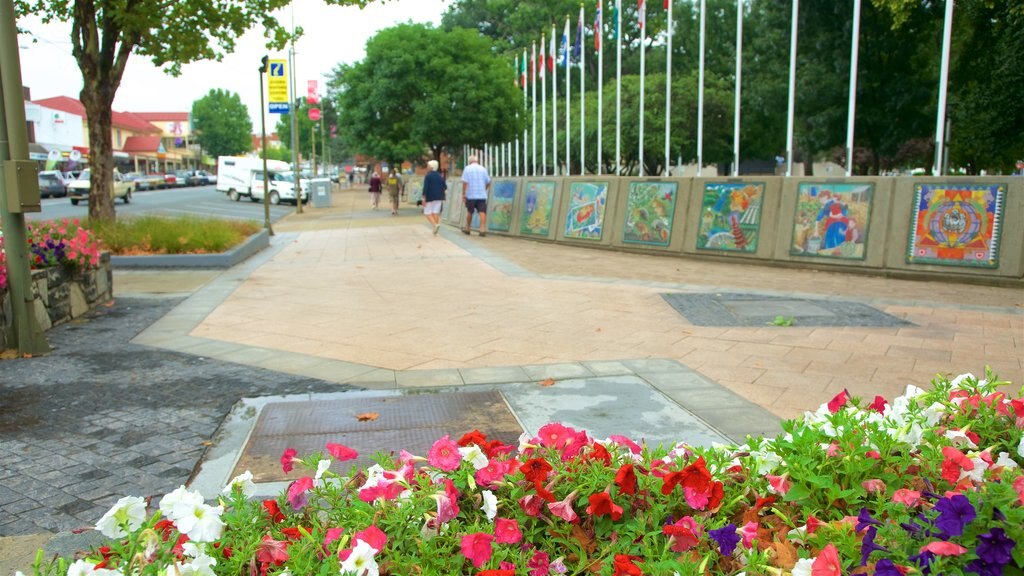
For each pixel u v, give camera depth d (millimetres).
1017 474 2102
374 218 27594
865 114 25875
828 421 2348
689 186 12891
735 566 1895
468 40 30797
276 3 15070
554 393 5035
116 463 3863
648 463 2297
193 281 10758
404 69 30281
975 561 1626
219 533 1878
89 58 13719
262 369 5758
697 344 6453
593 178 14859
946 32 10172
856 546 1756
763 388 5121
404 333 7043
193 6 14125
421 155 37344
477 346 6480
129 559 1768
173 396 5043
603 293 9172
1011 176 9562
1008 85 20172
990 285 9602
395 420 4496
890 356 5961
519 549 1951
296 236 19594
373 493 2070
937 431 2375
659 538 1998
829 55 26656
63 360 6051
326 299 9070
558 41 48281
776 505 2125
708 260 12414
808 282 10016
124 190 39656
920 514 1854
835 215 10984
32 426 4438
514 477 2172
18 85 6066
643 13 15203
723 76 40469
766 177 11898
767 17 28922
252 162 43219
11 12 6066
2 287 6211
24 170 6035
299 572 1760
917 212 10195
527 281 10281
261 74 20234
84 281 8234
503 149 32188
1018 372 5461
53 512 3305
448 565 1846
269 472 3697
